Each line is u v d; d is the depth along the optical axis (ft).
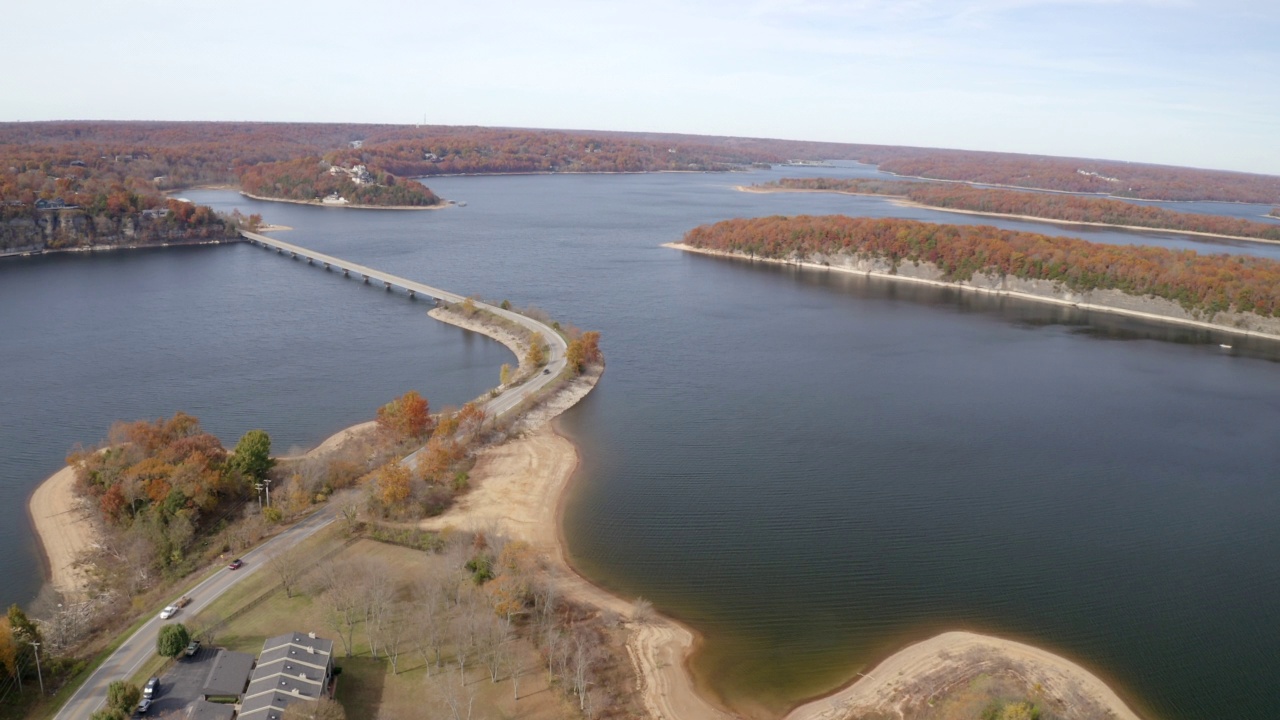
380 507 465.47
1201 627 394.11
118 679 314.55
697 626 382.83
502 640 345.31
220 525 444.14
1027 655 367.66
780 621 388.57
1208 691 349.20
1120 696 344.49
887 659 362.53
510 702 318.45
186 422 524.52
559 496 506.89
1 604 382.63
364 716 305.73
